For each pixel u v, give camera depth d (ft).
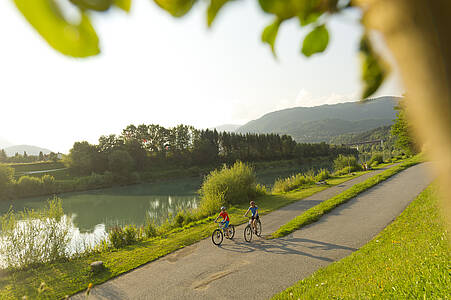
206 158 323.16
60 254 42.14
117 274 34.65
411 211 47.44
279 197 81.97
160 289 30.19
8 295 30.58
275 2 1.43
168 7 1.20
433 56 0.86
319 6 1.34
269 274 31.09
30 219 41.45
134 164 261.03
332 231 44.32
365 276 22.93
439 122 0.85
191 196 153.99
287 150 387.96
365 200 64.59
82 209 129.80
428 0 0.87
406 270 20.51
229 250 40.16
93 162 259.39
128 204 139.44
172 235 50.83
